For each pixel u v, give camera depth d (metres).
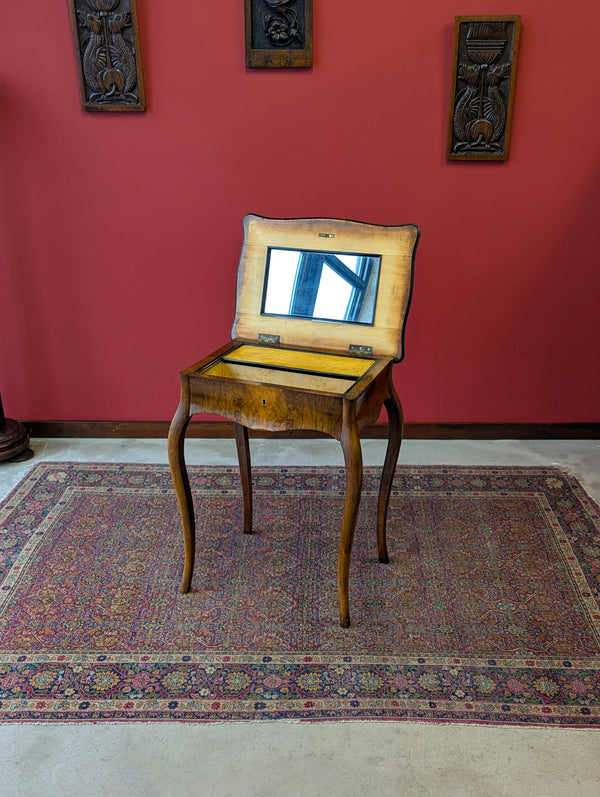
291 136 2.77
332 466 2.93
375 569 2.25
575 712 1.70
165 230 2.92
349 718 1.69
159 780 1.54
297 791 1.51
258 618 2.04
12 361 3.15
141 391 3.18
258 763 1.58
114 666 1.85
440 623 2.01
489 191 2.81
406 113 2.72
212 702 1.74
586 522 2.50
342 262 2.10
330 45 2.64
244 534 2.44
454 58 2.60
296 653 1.90
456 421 3.18
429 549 2.36
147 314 3.06
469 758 1.59
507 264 2.91
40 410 3.23
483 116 2.68
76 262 2.98
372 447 3.10
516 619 2.03
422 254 2.92
